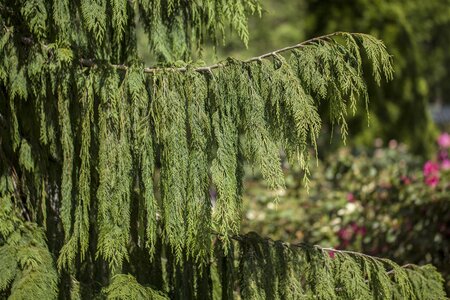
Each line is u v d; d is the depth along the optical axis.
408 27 10.55
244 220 6.21
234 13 3.12
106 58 3.23
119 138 2.81
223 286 3.24
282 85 2.75
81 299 2.93
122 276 2.90
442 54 23.70
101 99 2.82
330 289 3.08
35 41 2.94
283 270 3.14
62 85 2.88
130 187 2.81
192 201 2.77
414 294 3.19
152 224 2.84
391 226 5.62
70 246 2.89
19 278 2.74
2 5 3.00
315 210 6.34
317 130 2.74
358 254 3.19
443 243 5.36
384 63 2.80
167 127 2.76
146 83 2.89
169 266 3.28
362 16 10.45
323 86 2.76
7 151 3.12
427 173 6.15
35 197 3.15
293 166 2.94
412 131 10.34
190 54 3.37
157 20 3.24
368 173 7.13
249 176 7.87
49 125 3.00
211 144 2.81
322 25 10.66
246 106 2.77
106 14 2.99
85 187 2.87
